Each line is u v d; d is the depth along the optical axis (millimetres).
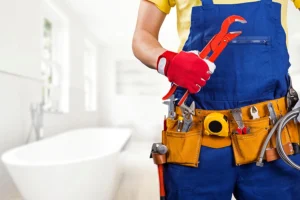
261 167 603
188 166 629
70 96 4051
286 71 633
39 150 2252
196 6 635
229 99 614
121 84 6125
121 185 2682
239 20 555
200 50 624
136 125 6066
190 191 630
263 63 604
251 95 607
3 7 2143
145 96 6070
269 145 593
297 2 677
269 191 601
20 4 2422
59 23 3963
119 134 3859
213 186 623
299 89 4703
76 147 3217
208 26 621
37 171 1439
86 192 1594
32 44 2666
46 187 1475
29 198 1535
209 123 598
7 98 2211
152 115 6066
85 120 4863
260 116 607
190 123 637
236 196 660
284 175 601
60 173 1465
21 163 1474
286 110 627
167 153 659
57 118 3477
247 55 602
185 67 526
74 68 4262
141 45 668
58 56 3963
